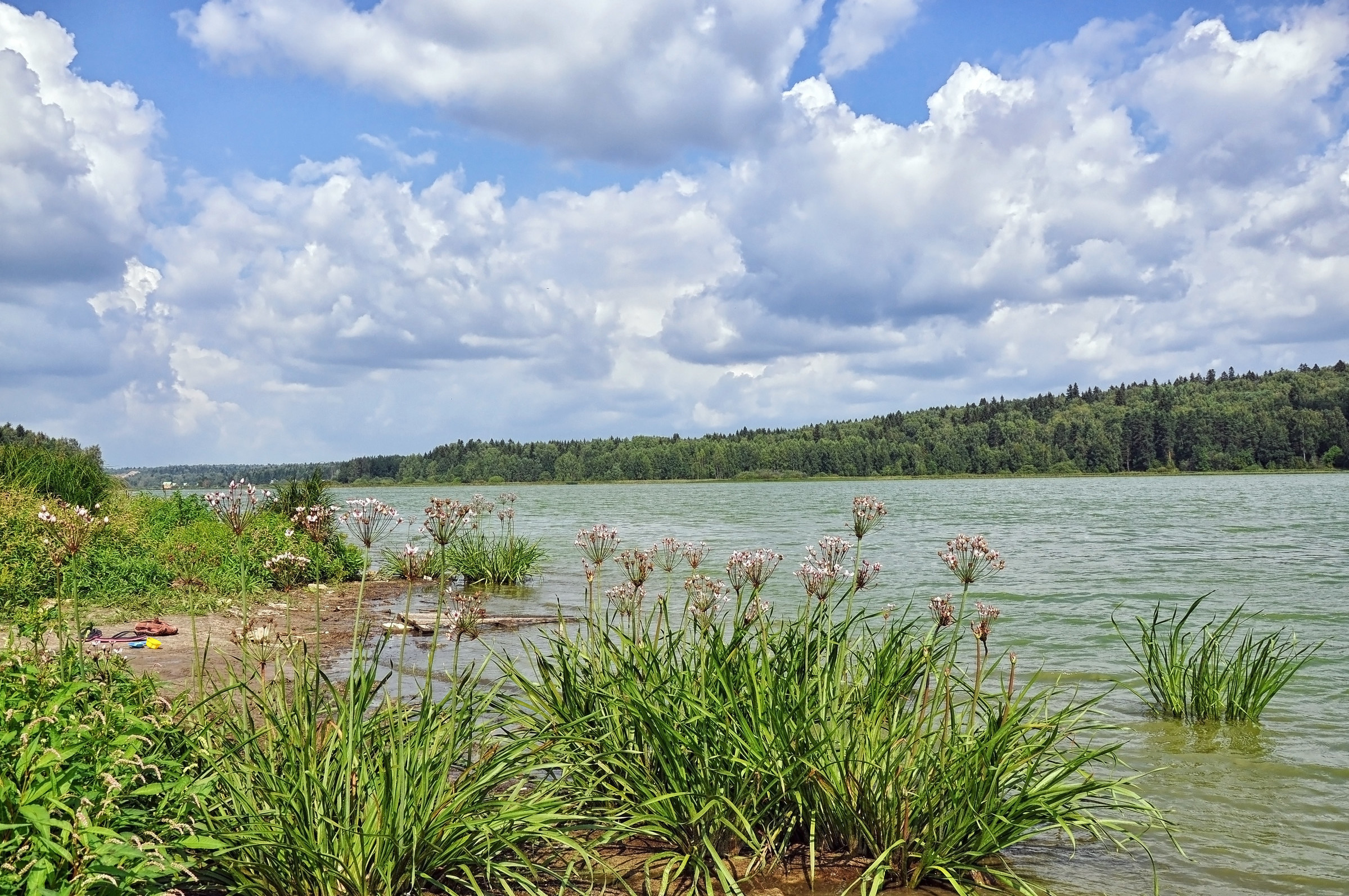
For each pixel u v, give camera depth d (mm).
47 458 18828
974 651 11727
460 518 5137
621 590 6684
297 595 16172
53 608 5957
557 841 4672
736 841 5152
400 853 4219
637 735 5367
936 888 4879
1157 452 166625
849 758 5004
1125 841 5766
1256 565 23094
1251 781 6938
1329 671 10836
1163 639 12938
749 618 5770
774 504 74875
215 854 4004
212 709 5160
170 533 17672
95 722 4273
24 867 3238
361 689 4953
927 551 28109
